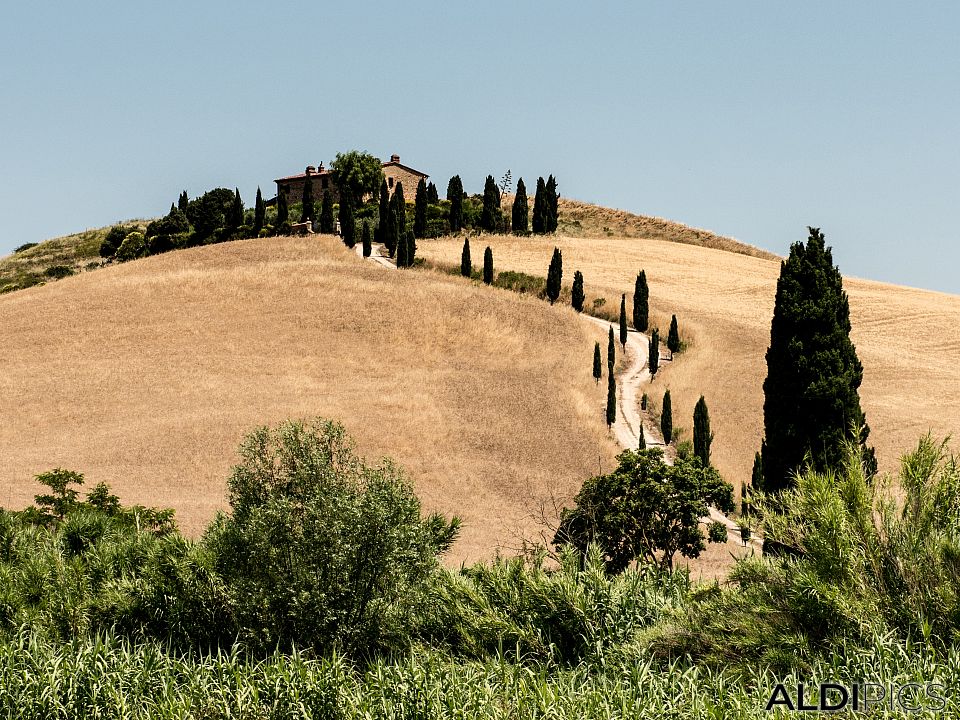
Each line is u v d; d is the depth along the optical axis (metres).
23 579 69.94
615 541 127.12
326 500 62.12
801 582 46.19
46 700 48.62
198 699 47.88
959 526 47.53
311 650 55.59
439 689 46.50
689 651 49.53
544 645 55.59
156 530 113.75
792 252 129.50
